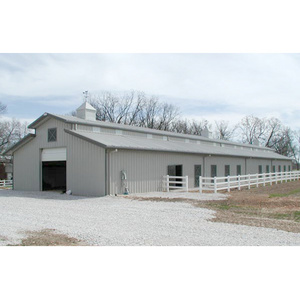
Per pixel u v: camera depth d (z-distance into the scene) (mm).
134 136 23828
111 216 11133
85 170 18391
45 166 22062
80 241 7766
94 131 20875
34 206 13883
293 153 77688
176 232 8625
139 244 7465
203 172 26109
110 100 55875
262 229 8930
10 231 8820
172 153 22469
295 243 7492
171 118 60219
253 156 33938
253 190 22172
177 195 17859
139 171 19453
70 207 13453
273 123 72250
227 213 11641
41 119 20953
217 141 34781
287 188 24016
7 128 58344
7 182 40062
